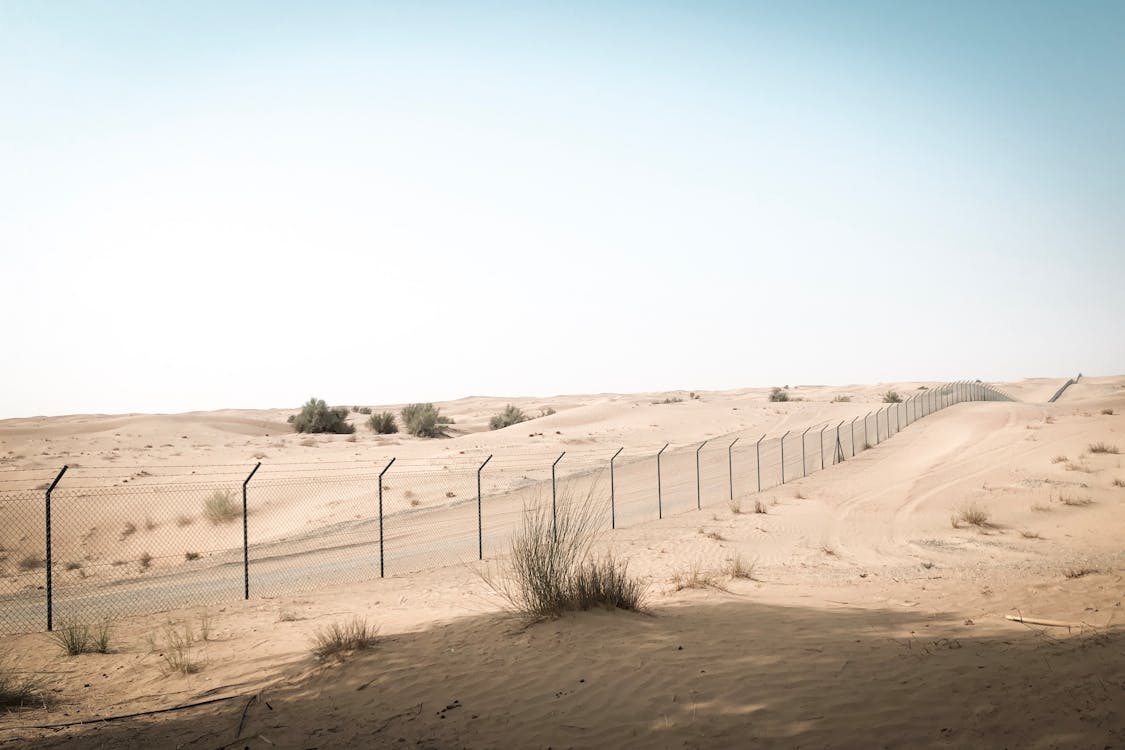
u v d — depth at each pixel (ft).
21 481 121.29
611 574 37.68
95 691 30.42
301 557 77.87
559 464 150.71
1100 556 59.93
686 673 25.16
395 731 22.80
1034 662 22.57
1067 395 351.05
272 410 582.35
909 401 252.21
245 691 28.55
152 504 106.32
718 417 255.50
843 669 24.23
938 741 17.60
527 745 20.74
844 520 87.04
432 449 179.11
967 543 70.74
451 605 46.73
